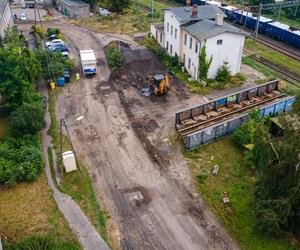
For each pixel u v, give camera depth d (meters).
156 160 26.91
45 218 21.25
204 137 28.42
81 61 41.41
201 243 20.19
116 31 56.53
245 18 59.41
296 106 19.84
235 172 25.58
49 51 42.16
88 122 31.56
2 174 23.84
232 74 40.22
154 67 42.50
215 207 22.62
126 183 24.62
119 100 35.22
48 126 30.83
